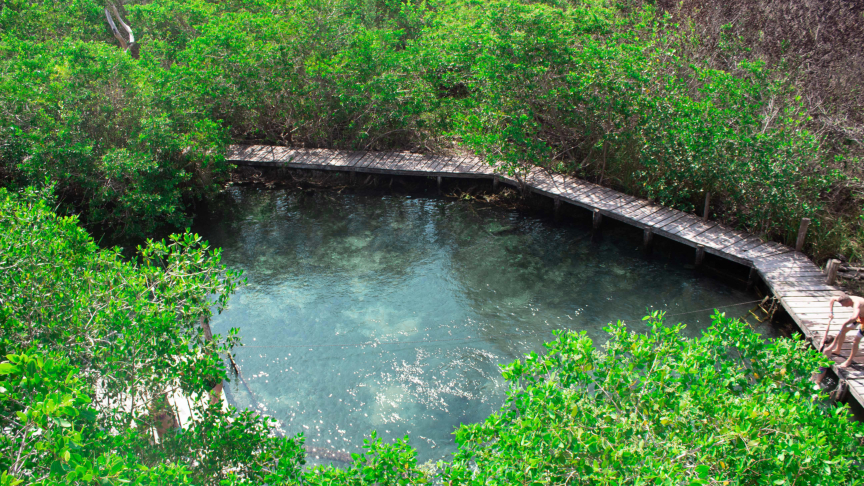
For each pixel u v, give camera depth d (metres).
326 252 16.52
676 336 6.82
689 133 15.29
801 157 14.31
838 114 16.50
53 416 3.80
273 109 22.91
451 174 19.89
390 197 20.36
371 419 10.56
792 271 13.27
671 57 18.53
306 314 13.54
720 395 5.73
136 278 7.37
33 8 25.55
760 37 20.38
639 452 4.95
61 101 16.61
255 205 19.78
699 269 15.07
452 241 17.08
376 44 21.44
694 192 16.77
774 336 12.30
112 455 3.86
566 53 17.70
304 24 21.47
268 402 10.91
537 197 19.14
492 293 14.31
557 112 18.75
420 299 14.13
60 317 6.47
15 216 7.65
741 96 15.87
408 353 12.19
